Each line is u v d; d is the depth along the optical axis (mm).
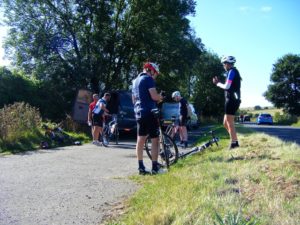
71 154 12227
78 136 18234
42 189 6887
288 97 86750
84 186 7125
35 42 29109
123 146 15477
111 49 30312
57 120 24594
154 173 8094
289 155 7391
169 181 6488
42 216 5336
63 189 6883
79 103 21406
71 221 5133
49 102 26469
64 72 28281
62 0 29953
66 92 27719
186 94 66188
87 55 29531
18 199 6199
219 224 3758
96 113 15555
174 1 32031
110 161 10500
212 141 10227
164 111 25031
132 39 31203
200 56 38500
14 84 24297
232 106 9180
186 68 34594
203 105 69688
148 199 5699
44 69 28297
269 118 67250
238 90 9195
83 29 29688
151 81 8195
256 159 7277
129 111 19750
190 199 5043
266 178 5645
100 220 5172
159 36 31562
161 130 8805
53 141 15633
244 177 5824
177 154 8891
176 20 33094
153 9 31422
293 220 4016
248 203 4637
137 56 33188
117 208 5691
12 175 8250
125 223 4812
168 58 33031
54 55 29219
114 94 19938
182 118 14047
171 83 36094
